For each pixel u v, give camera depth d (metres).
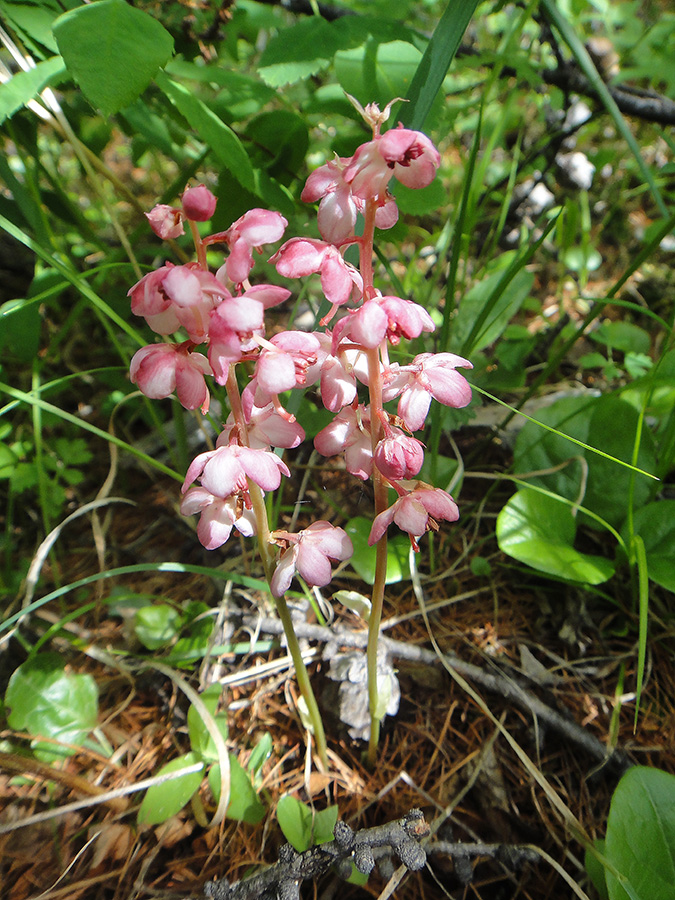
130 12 0.16
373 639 0.18
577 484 0.27
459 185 0.36
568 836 0.20
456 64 0.29
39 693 0.21
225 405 0.25
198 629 0.23
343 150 0.24
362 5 0.28
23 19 0.20
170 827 0.20
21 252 0.38
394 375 0.14
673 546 0.24
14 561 0.29
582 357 0.33
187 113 0.19
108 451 0.33
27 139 0.26
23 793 0.21
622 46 0.35
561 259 0.35
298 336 0.13
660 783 0.17
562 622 0.25
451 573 0.26
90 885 0.19
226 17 0.26
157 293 0.12
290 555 0.15
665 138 0.31
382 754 0.22
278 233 0.12
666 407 0.28
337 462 0.30
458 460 0.27
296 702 0.20
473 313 0.31
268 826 0.20
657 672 0.24
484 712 0.22
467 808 0.21
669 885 0.16
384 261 0.23
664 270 0.40
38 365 0.27
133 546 0.29
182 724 0.22
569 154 0.42
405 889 0.19
